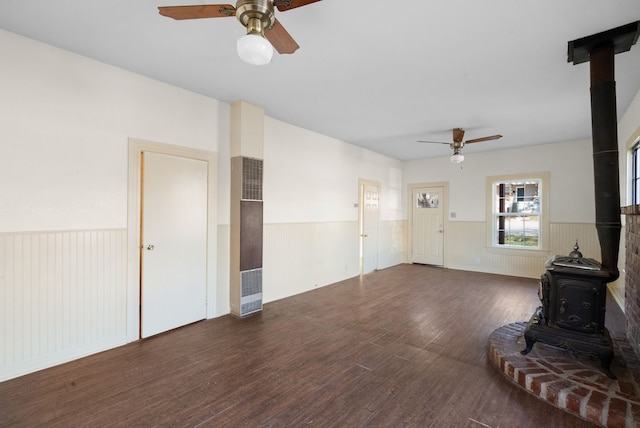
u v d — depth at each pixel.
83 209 2.73
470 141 4.75
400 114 4.20
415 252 7.51
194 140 3.52
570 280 2.43
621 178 4.23
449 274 6.28
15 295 2.39
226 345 2.97
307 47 2.54
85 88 2.73
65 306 2.63
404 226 7.63
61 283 2.61
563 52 2.57
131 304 3.03
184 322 3.46
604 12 2.05
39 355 2.50
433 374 2.46
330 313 3.91
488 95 3.52
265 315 3.83
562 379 2.19
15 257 2.39
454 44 2.48
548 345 2.61
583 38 2.36
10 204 2.37
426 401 2.11
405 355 2.78
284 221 4.62
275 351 2.85
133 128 3.03
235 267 3.83
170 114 3.31
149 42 2.50
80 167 2.71
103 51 2.64
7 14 2.14
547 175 5.79
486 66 2.84
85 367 2.54
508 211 6.34
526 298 4.56
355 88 3.37
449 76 3.05
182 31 2.34
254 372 2.48
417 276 6.10
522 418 1.94
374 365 2.60
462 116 4.26
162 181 3.25
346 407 2.04
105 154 2.85
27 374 2.43
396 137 5.44
